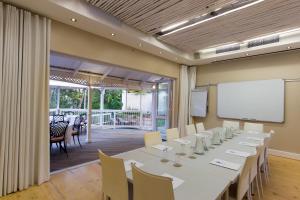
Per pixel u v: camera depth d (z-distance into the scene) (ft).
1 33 8.32
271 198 8.83
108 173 5.79
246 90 17.63
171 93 20.57
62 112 25.76
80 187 9.41
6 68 8.45
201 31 12.92
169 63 19.02
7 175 8.52
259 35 13.57
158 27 12.56
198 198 4.33
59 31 10.69
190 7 9.80
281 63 15.87
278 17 10.71
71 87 25.84
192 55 18.88
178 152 7.91
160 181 4.17
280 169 12.60
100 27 11.32
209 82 20.49
